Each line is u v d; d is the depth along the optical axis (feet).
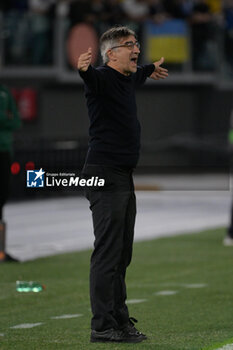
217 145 311.06
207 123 316.40
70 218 202.59
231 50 311.88
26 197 241.35
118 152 75.97
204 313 97.19
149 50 291.38
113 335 77.15
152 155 308.60
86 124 294.87
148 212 215.72
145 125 308.81
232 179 288.92
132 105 76.38
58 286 115.85
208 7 279.90
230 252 147.84
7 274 125.29
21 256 145.18
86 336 83.51
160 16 270.05
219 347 77.20
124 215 76.54
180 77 300.20
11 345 79.10
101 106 75.61
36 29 277.23
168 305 102.22
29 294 109.91
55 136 281.33
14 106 128.77
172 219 201.26
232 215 157.58
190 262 136.98
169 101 312.50
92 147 76.54
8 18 275.39
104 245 76.33
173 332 85.87
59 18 272.92
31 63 278.46
